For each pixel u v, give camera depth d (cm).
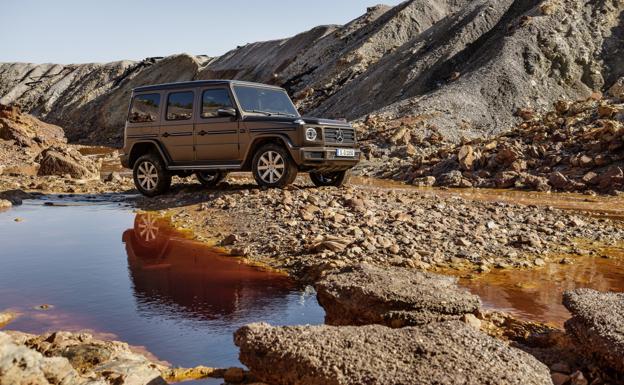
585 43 4625
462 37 5472
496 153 1839
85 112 13375
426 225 813
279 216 873
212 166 1144
